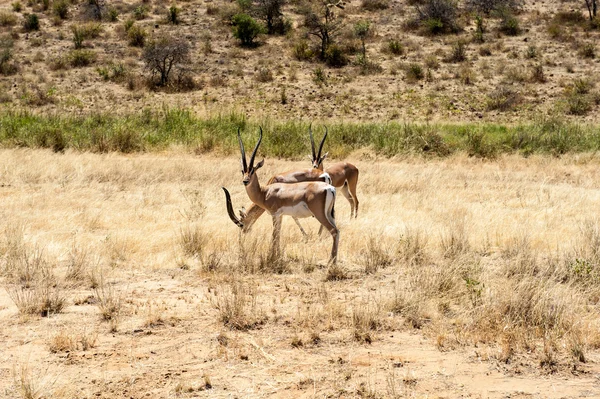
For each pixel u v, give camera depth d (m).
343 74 34.50
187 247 9.25
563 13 44.34
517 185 15.41
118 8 46.47
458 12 45.97
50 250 8.96
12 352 5.87
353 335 6.27
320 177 10.23
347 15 46.16
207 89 32.12
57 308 6.93
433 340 6.21
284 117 27.53
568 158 19.52
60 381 5.29
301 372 5.49
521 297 6.70
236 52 37.50
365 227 10.67
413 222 10.91
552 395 5.09
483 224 10.77
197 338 6.23
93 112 25.44
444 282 7.50
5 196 13.21
